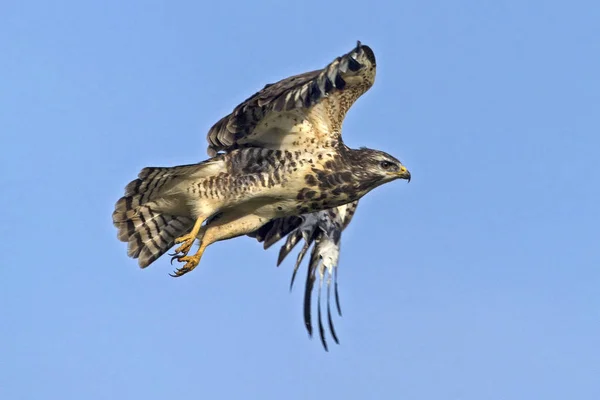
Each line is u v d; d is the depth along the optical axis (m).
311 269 20.05
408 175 18.44
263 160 17.83
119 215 18.22
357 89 17.78
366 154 18.30
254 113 17.47
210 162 17.69
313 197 18.06
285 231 20.05
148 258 18.64
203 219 17.86
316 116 17.78
